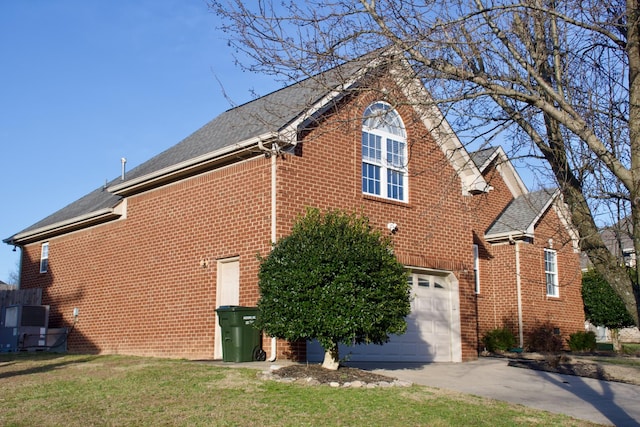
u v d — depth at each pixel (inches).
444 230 763.4
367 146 716.0
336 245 501.4
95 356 698.8
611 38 310.7
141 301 774.5
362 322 485.4
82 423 366.6
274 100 742.5
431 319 739.4
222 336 602.9
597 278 1047.0
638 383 570.3
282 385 465.1
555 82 335.0
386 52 346.3
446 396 469.4
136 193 812.0
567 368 640.4
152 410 394.6
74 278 911.7
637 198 267.0
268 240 621.6
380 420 393.4
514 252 961.5
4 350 909.8
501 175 1046.4
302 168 644.7
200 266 698.2
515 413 435.2
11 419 375.9
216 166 695.1
